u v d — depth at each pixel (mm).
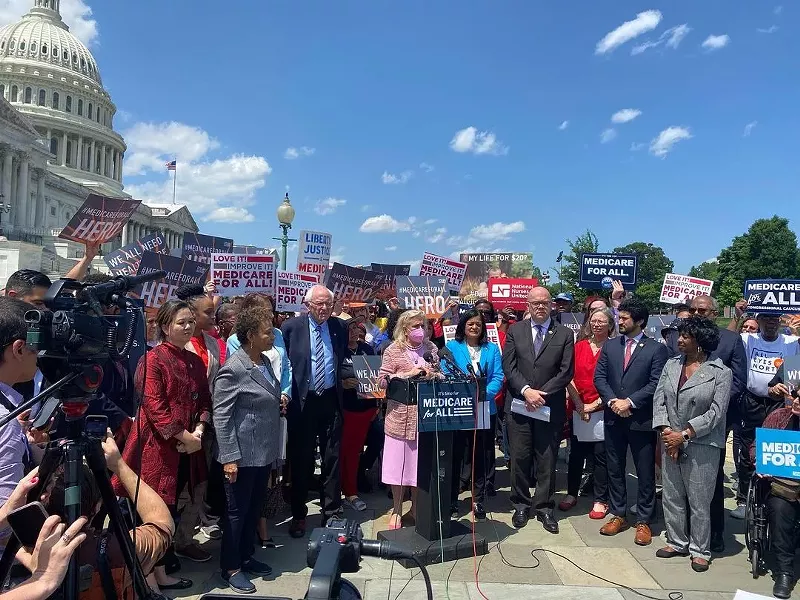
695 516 4805
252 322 4402
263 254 8344
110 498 1968
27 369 2348
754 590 4406
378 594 4219
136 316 2352
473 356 5926
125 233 75375
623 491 5656
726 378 4797
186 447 4238
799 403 4613
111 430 3936
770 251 71062
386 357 5629
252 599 1766
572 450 6496
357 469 6551
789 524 4395
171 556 4461
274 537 5363
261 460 4344
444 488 5016
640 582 4508
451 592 4270
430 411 4871
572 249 26297
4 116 58812
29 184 65250
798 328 7559
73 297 2025
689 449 4852
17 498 1896
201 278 8727
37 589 1567
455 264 12008
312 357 5410
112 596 1881
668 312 13188
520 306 10461
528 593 4281
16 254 42438
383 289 11086
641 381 5469
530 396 5543
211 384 5152
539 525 5797
